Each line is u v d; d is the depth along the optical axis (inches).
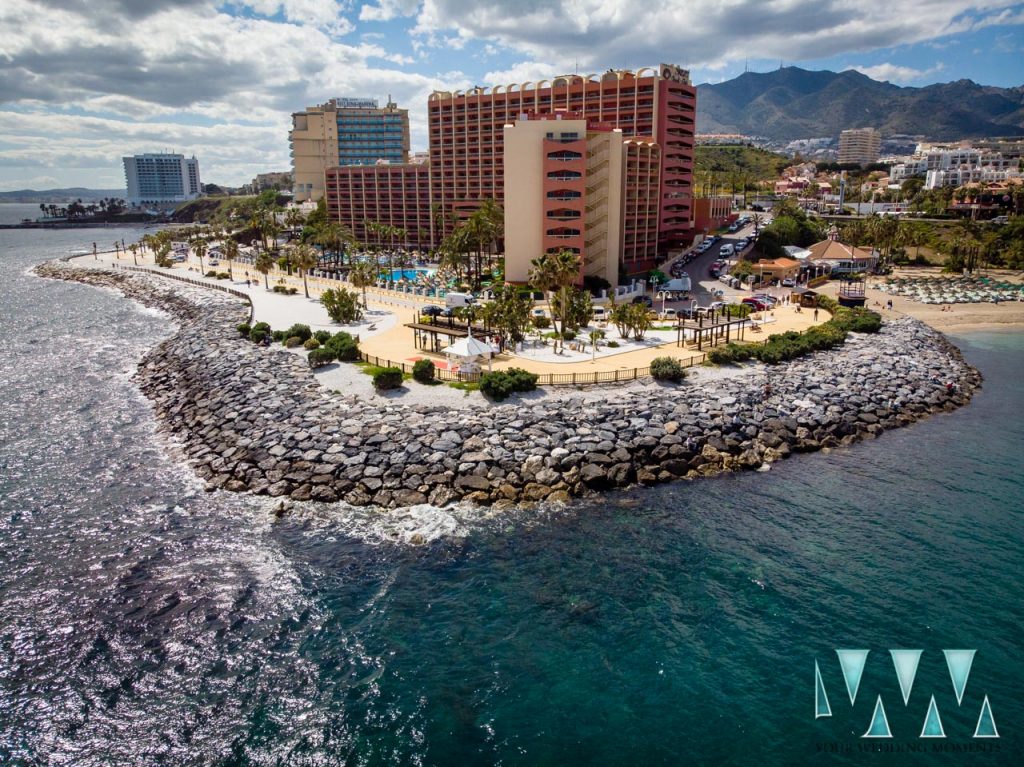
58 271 7485.2
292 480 2028.8
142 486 2065.7
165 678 1272.1
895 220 6688.0
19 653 1333.7
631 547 1691.7
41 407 2805.1
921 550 1653.5
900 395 2714.1
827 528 1770.4
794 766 1069.1
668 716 1170.0
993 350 3705.7
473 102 7096.5
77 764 1089.4
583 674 1269.7
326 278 5856.3
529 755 1096.2
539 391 2534.5
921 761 1073.5
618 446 2133.4
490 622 1417.3
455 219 7071.9
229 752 1111.6
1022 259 6058.1
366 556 1670.8
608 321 3651.6
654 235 5531.5
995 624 1378.0
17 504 1942.7
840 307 4104.3
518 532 1772.9
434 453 2084.2
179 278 6161.4
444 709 1192.8
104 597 1509.6
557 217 4638.3
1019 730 1128.2
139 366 3449.8
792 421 2383.1
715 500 1940.2
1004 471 2111.2
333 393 2564.0
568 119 4640.8
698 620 1407.5
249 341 3452.3
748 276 5064.0
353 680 1264.8
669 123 5930.1
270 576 1589.6
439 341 3186.5
